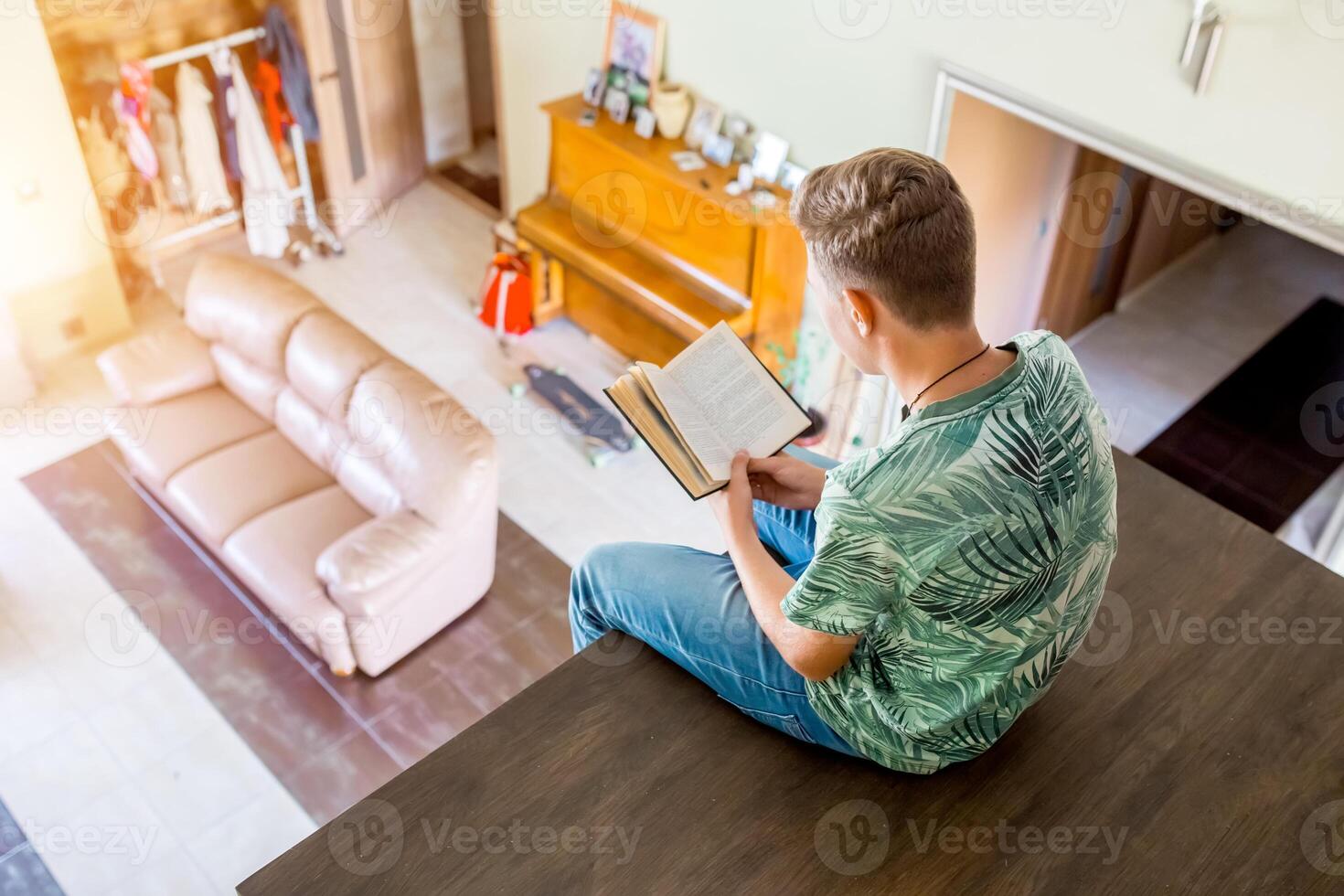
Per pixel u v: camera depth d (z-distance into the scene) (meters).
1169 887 1.64
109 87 6.09
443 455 4.48
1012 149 5.13
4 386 5.93
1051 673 1.57
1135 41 3.96
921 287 1.37
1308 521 5.59
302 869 1.63
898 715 1.59
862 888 1.63
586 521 5.56
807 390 5.92
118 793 4.39
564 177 6.17
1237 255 7.41
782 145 5.31
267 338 5.12
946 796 1.74
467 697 4.76
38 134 5.66
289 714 4.67
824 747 1.80
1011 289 5.86
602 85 5.92
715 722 1.83
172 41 6.23
